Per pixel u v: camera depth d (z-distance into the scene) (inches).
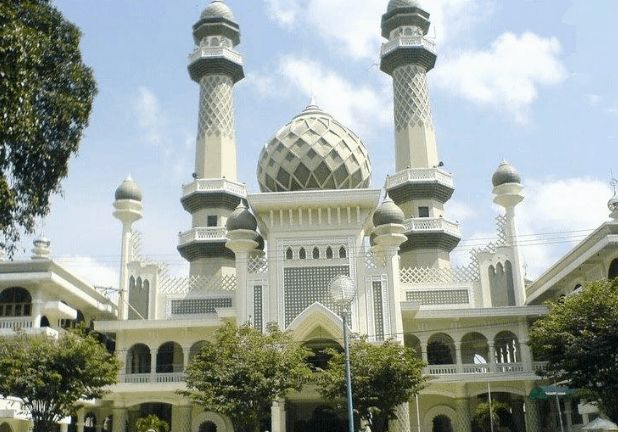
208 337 1972.2
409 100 2469.2
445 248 2320.4
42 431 1413.6
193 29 2610.7
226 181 2373.3
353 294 1279.5
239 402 1416.1
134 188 2206.0
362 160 2054.6
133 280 2165.4
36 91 828.6
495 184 2183.8
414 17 2551.7
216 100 2488.9
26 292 1802.4
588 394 1544.0
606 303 1352.1
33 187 866.8
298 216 1908.2
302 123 2052.2
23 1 842.2
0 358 1451.8
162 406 2185.0
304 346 1663.4
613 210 1678.2
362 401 1481.3
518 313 1941.4
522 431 2094.0
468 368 1951.3
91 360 1466.5
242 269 1881.2
